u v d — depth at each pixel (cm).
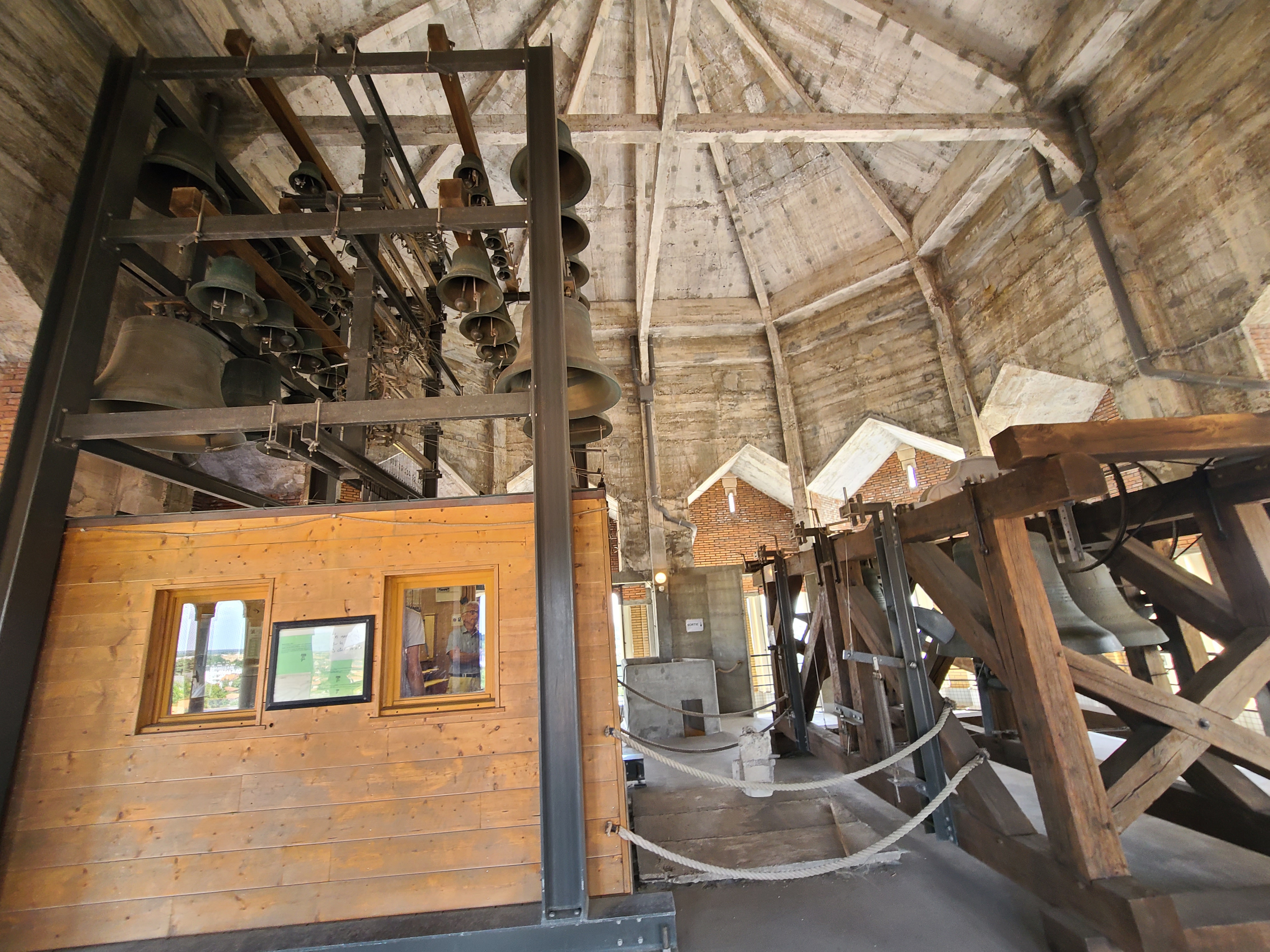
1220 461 303
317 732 277
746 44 904
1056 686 262
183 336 327
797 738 616
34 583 277
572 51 855
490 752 277
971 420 915
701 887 332
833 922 287
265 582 295
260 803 268
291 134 429
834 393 1084
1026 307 812
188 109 519
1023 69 721
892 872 336
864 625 447
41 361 300
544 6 788
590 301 1134
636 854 373
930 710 355
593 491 315
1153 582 354
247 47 364
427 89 723
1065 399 863
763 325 1133
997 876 325
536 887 264
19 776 265
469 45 758
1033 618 271
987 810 308
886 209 971
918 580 378
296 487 691
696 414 1131
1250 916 261
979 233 878
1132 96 630
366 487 454
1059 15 668
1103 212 666
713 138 720
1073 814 246
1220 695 278
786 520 1373
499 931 244
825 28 815
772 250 1101
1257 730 665
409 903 261
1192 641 416
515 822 270
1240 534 303
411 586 304
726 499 1378
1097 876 238
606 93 940
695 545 1348
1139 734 286
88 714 274
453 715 281
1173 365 609
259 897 259
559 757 265
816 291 1083
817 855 354
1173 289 612
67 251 318
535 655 290
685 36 634
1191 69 579
